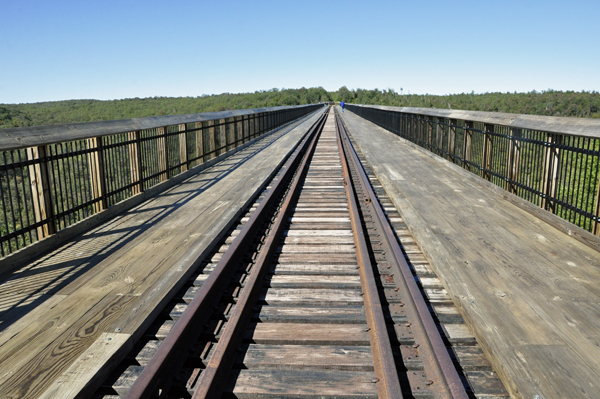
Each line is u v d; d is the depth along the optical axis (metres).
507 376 2.69
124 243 5.26
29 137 4.64
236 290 3.99
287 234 5.90
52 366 2.83
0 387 2.62
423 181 9.02
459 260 4.59
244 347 3.15
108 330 3.24
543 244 5.10
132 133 7.45
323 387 2.69
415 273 4.50
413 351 3.01
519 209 6.71
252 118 18.28
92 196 6.31
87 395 2.63
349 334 3.31
